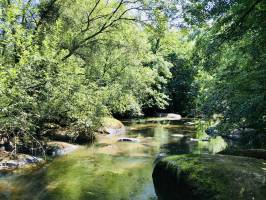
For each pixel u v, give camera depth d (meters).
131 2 17.03
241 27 8.70
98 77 19.83
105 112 16.67
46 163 12.24
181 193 6.75
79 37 16.77
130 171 11.31
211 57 9.93
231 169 6.49
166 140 18.48
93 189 9.23
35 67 9.72
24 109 10.58
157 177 8.25
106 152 14.71
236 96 10.57
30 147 13.39
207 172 6.58
